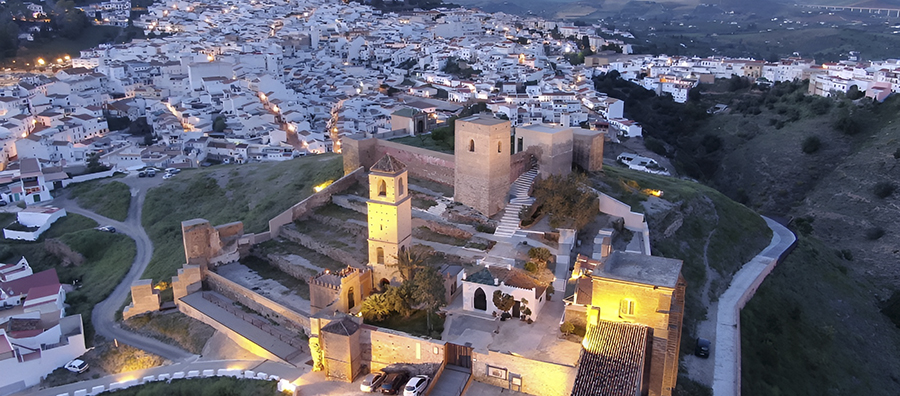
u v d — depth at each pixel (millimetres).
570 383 50906
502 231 75438
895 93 167125
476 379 54625
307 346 64062
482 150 77250
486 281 61000
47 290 88312
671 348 49938
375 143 98250
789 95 189625
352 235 81688
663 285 47875
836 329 83125
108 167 150375
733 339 67312
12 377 66812
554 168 85062
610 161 146125
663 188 96375
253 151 164875
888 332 90188
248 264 80375
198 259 77812
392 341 57062
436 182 91375
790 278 91000
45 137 167875
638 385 46719
